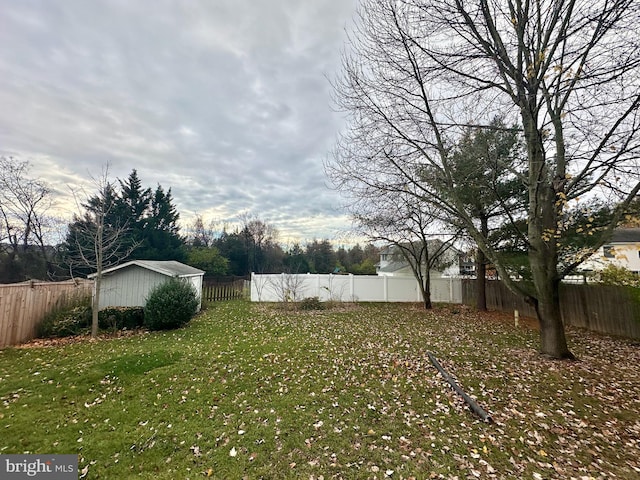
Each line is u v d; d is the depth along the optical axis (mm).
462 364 5367
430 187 7785
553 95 5113
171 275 9555
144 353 5988
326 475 2537
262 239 38781
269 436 3119
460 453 2809
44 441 3041
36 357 5965
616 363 5457
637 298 7156
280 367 5238
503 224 10195
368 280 16344
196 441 3029
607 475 2502
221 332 8141
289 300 14211
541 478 2459
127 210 22953
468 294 15000
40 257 16375
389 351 6230
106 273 9695
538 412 3596
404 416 3523
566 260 7285
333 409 3707
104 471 2594
